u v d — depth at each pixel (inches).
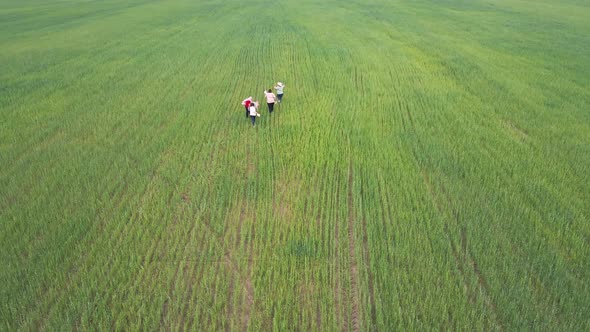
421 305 385.7
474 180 587.5
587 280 417.7
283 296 403.5
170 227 502.6
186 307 397.4
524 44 1438.2
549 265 427.5
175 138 729.6
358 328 377.1
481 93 940.6
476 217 503.8
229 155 671.8
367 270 439.2
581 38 1528.1
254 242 475.2
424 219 510.3
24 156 666.8
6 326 372.2
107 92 964.6
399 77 1066.7
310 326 377.4
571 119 797.2
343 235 486.6
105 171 621.3
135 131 756.0
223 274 429.7
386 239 480.4
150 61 1238.3
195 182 596.1
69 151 681.0
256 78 1077.1
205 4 2581.2
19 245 464.4
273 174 616.7
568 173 608.7
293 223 506.0
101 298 400.2
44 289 414.0
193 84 1027.9
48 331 366.3
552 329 366.6
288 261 449.1
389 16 2037.4
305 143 705.0
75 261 448.1
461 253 449.7
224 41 1528.1
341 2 2568.9
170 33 1672.0
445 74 1096.2
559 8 2309.3
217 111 857.5
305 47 1400.1
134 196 563.5
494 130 748.6
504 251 451.2
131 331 366.6
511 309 382.0
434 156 653.9
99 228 501.4
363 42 1466.5
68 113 837.2
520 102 884.0
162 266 442.3
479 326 366.9
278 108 864.3
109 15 2159.2
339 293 410.3
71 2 2797.7
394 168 625.9
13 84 1017.5
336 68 1144.2
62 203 546.0
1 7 2524.6
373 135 731.4
